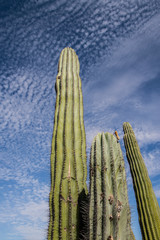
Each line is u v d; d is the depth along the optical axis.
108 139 2.64
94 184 2.36
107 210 2.16
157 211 3.55
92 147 2.65
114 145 2.61
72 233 2.55
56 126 3.43
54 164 3.05
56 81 4.11
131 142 4.39
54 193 2.79
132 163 4.10
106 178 2.34
